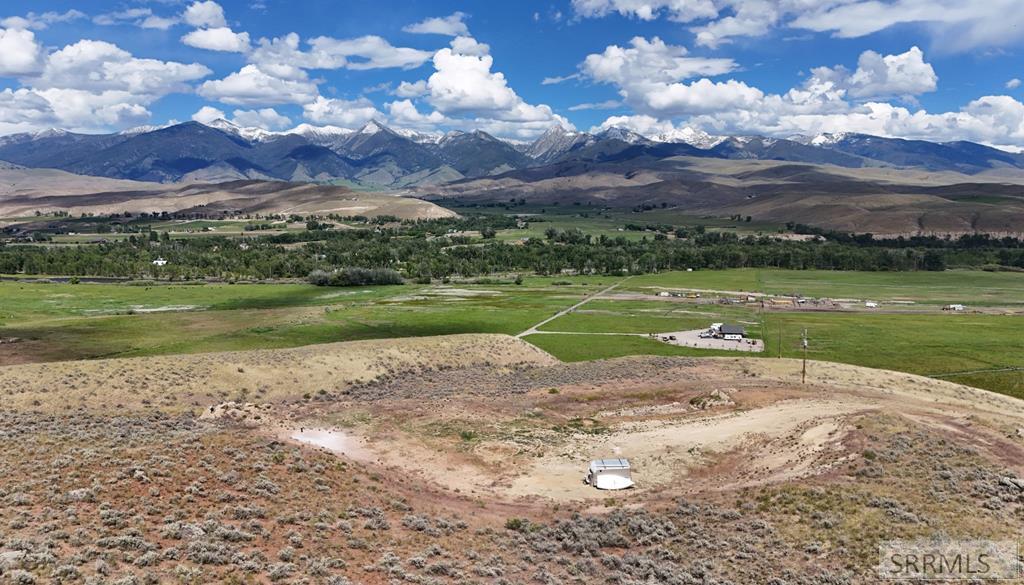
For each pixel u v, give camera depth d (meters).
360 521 35.78
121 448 40.09
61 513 30.88
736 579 31.48
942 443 47.31
